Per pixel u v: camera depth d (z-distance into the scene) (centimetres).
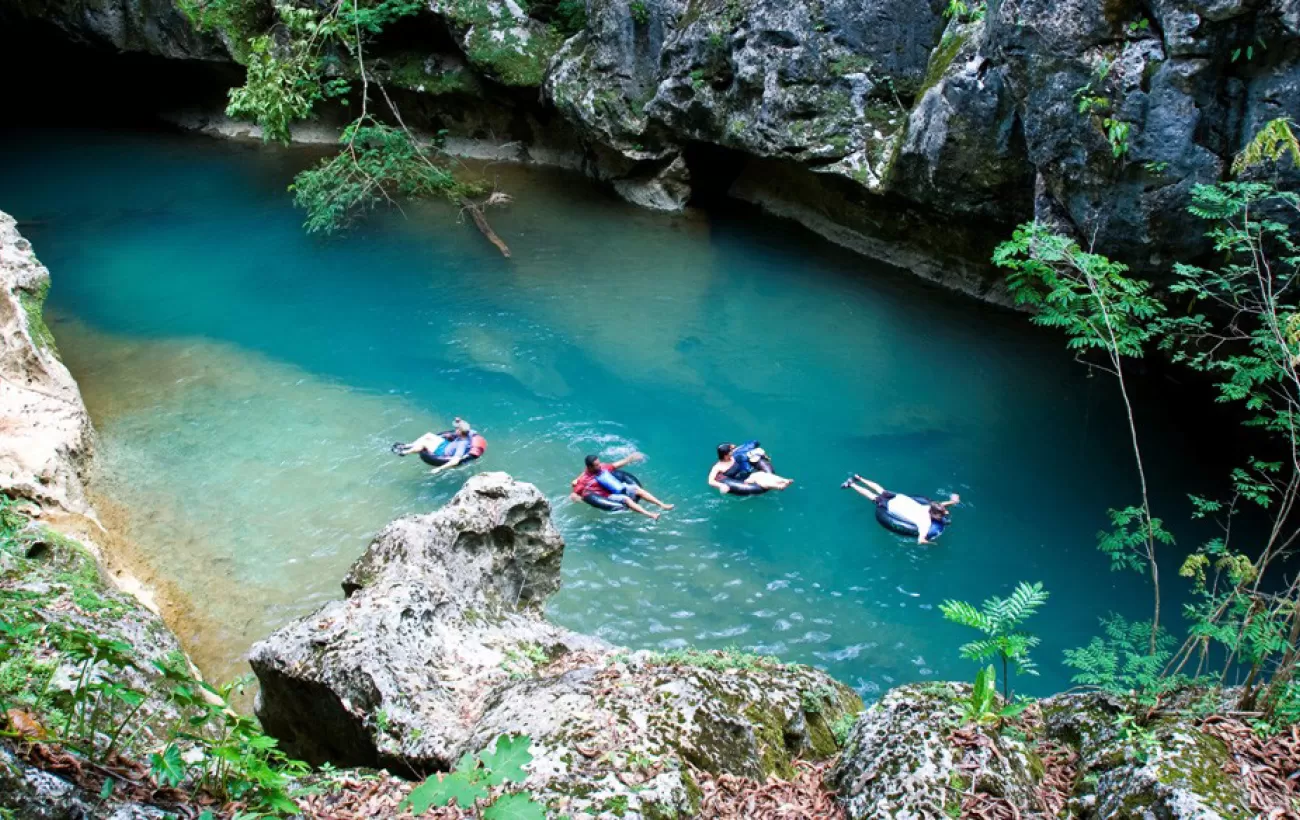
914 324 1338
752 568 939
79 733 354
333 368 1270
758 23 1412
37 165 1973
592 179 1850
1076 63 929
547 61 1805
